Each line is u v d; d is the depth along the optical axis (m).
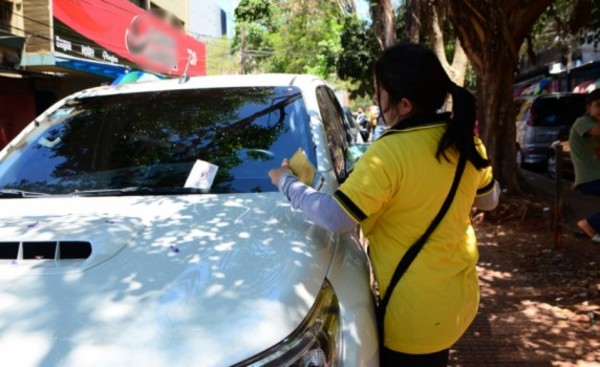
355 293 2.03
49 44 10.68
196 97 3.21
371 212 1.89
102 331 1.50
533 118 11.64
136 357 1.42
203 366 1.42
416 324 1.95
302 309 1.70
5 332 1.51
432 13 11.07
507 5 7.59
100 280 1.73
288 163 2.19
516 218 7.20
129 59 14.17
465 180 1.99
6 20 10.51
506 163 8.23
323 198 1.94
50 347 1.46
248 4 19.39
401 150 1.90
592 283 4.67
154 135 2.97
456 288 1.99
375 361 1.90
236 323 1.55
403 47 1.99
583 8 9.40
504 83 8.12
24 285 1.71
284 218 2.23
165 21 16.81
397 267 1.97
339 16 23.72
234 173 2.69
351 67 20.95
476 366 3.44
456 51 12.88
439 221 1.96
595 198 8.36
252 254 1.90
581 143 5.28
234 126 2.95
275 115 2.99
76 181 2.75
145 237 2.02
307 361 1.60
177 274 1.76
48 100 12.36
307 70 32.81
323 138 2.84
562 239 6.03
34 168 2.87
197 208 2.32
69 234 1.94
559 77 19.78
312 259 1.95
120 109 3.18
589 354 3.54
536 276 5.04
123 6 13.77
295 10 25.58
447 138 1.91
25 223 2.11
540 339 3.78
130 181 2.71
